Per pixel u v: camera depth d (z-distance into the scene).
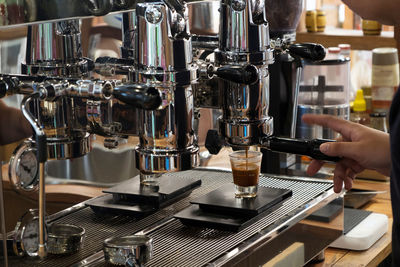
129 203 1.29
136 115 1.12
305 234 1.36
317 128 2.04
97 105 1.05
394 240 1.08
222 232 1.23
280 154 1.88
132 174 1.40
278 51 1.32
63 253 1.10
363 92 2.70
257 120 1.24
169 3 1.02
